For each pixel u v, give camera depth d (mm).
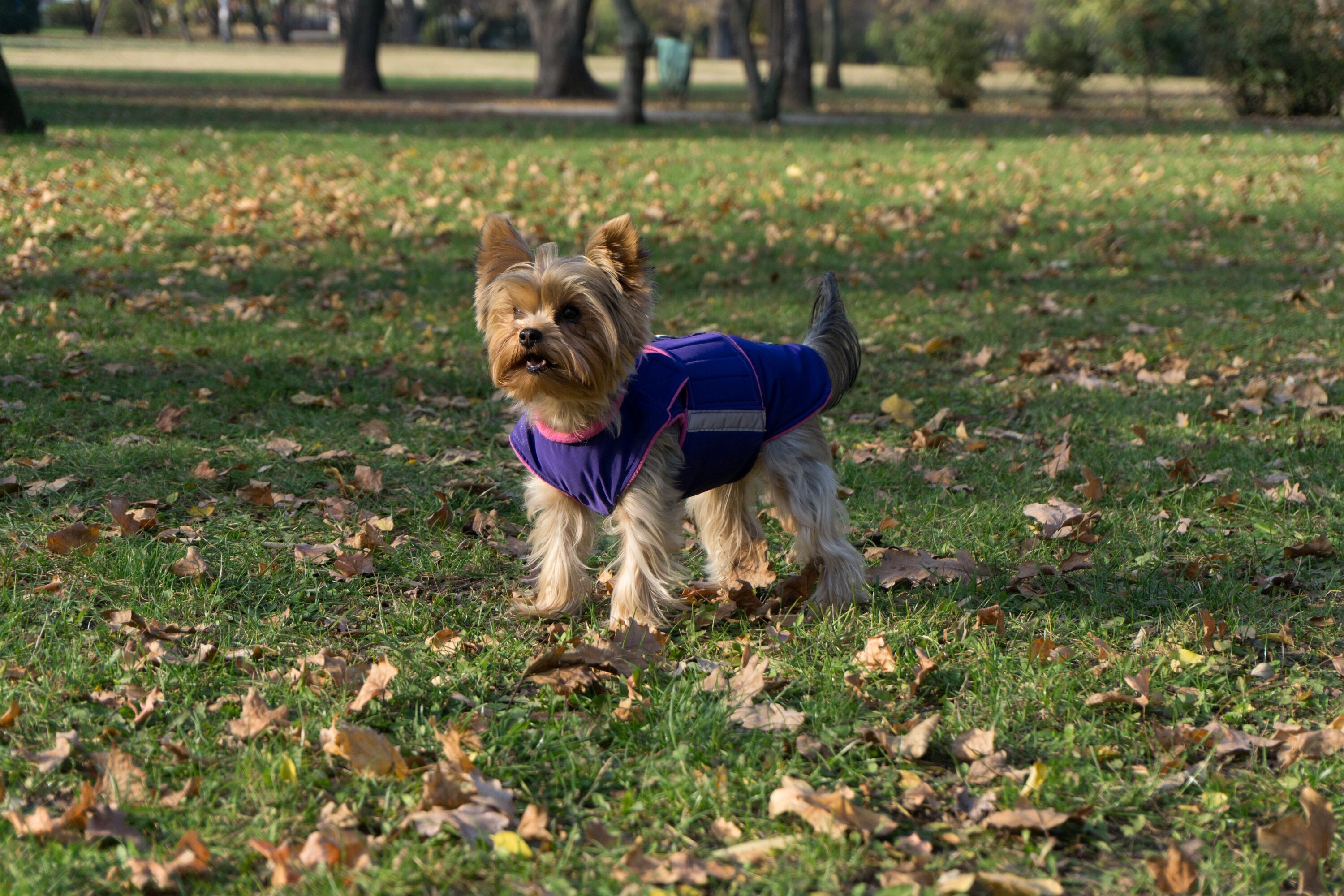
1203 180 17766
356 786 3303
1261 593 4730
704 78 55188
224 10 93438
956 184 17312
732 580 4828
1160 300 10477
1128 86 49594
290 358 8016
